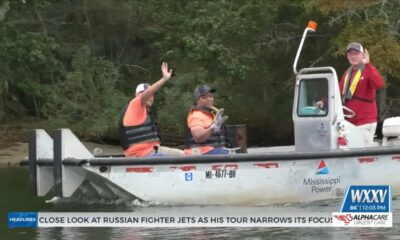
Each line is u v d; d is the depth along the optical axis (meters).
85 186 29.75
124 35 81.19
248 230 25.36
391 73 60.91
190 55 67.94
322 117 30.17
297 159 29.09
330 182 29.70
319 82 30.42
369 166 30.23
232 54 69.19
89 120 69.12
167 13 77.50
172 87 68.56
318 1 61.31
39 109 79.31
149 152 29.56
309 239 23.83
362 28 60.81
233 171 28.97
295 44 70.75
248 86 73.00
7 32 72.19
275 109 74.31
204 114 29.95
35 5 74.31
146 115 29.73
